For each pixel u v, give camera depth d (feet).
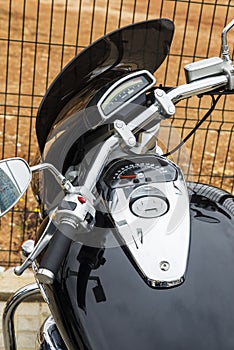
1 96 28.58
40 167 7.07
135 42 8.09
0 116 27.09
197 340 6.59
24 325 13.80
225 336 6.63
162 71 31.04
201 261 7.14
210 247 7.32
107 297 6.92
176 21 36.17
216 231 7.55
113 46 7.90
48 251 7.06
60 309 7.12
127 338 6.65
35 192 8.24
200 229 7.54
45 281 6.97
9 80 30.63
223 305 6.82
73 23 36.11
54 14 36.65
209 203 8.02
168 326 6.67
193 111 23.68
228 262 7.18
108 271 7.06
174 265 6.96
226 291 6.93
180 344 6.56
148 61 8.46
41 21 35.96
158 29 8.23
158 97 7.78
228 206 8.04
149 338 6.62
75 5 37.63
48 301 7.30
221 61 8.27
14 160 6.94
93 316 6.87
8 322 8.75
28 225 19.39
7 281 14.46
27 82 30.66
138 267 6.99
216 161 25.03
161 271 6.91
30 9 36.78
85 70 7.82
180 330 6.64
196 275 7.00
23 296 8.51
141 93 7.77
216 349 6.54
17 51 33.14
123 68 8.22
